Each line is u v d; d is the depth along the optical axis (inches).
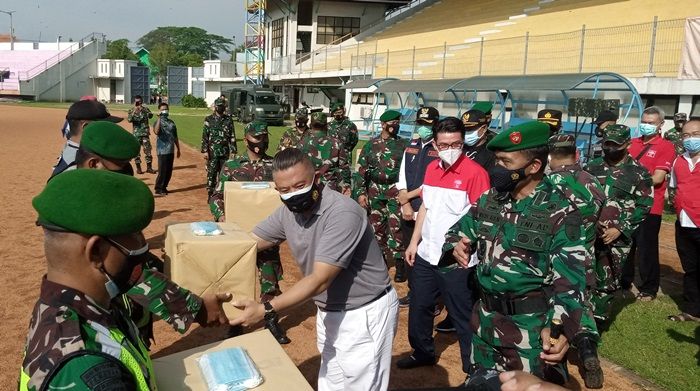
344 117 373.7
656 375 171.5
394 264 289.9
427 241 157.9
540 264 105.5
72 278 56.3
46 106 1915.6
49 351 50.7
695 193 216.5
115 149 106.3
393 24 1701.5
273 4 1952.5
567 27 1016.2
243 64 2199.8
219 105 414.3
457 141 150.9
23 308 212.5
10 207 390.3
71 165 136.1
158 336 193.6
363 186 281.0
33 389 49.8
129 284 61.2
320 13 1791.3
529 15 1181.1
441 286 153.6
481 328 115.8
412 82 808.3
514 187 107.3
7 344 183.2
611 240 185.0
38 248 292.2
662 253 325.1
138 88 2637.8
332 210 103.9
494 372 59.6
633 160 192.4
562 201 105.3
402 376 169.3
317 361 177.9
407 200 216.1
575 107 409.4
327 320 114.7
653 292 244.1
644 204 187.6
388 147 268.4
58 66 2379.4
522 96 758.5
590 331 97.0
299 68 1744.6
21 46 2618.1
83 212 54.1
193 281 105.6
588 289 101.9
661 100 637.9
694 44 551.8
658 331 205.5
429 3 1701.5
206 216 378.6
